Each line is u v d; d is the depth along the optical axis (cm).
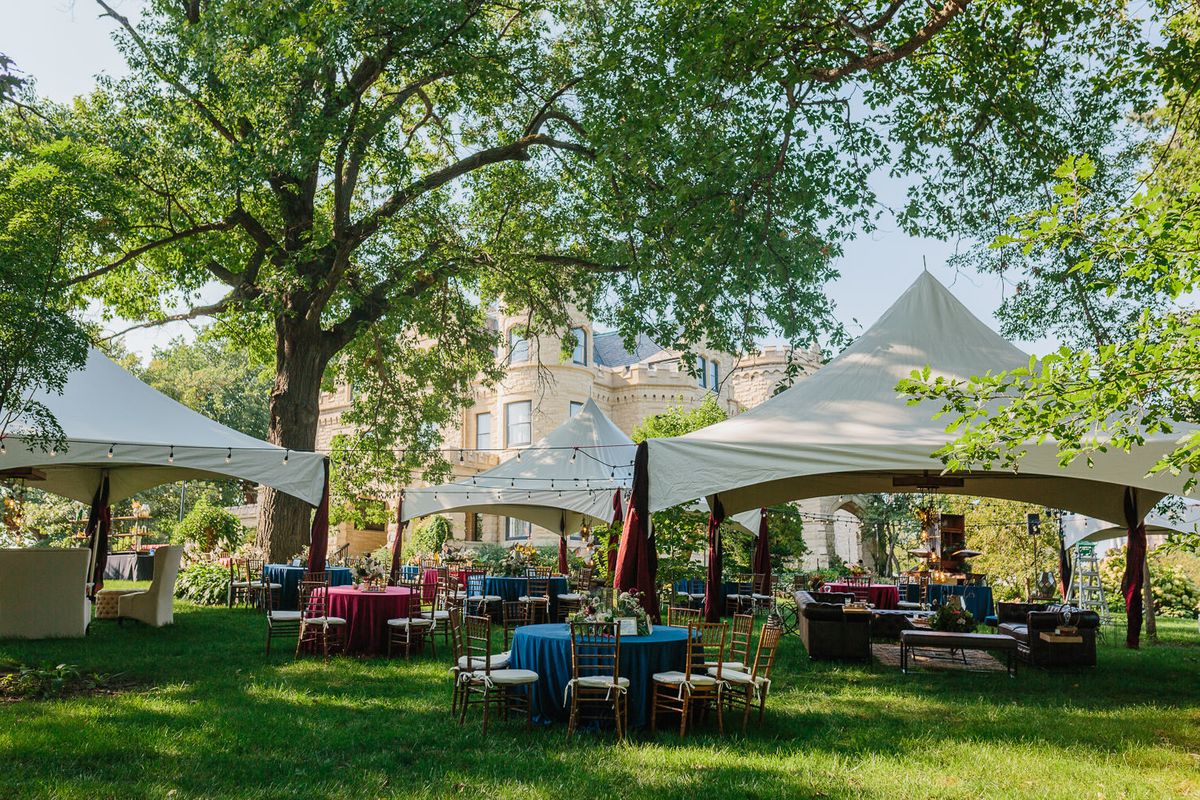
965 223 1205
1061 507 1327
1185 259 480
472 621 726
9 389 757
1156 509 1365
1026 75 1059
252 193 1653
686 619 799
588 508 1678
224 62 1381
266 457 1227
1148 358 491
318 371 1762
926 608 1585
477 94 1762
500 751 621
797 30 967
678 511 1473
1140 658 1198
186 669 941
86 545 1564
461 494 1736
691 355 1362
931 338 1037
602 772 566
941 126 1177
